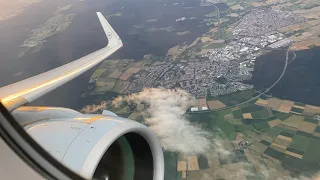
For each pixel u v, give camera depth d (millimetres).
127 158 7332
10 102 10656
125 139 7559
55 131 6422
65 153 5801
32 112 8336
